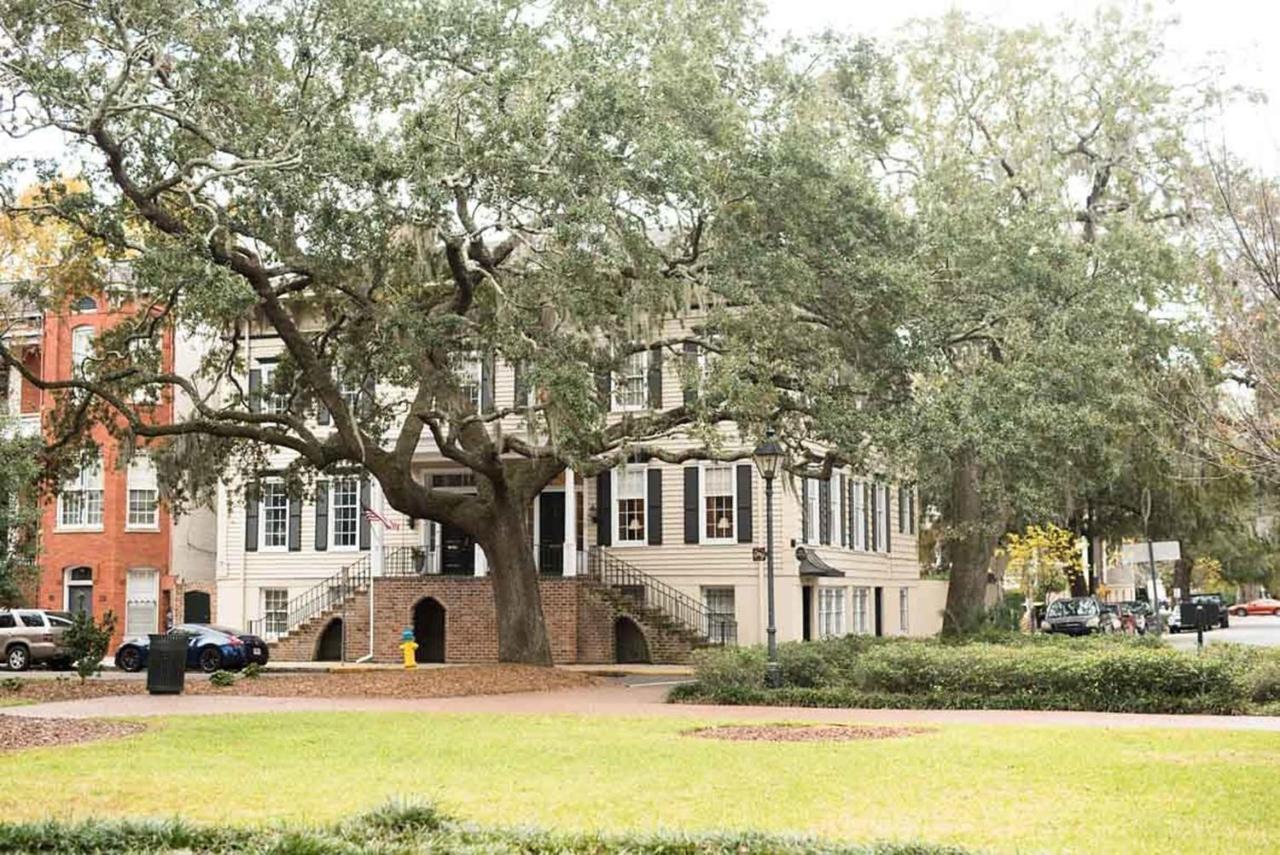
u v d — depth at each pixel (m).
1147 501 41.31
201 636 35.03
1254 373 16.89
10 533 35.53
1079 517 52.12
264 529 42.81
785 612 37.44
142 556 44.72
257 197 23.34
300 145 22.36
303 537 42.25
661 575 38.59
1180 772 12.71
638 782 12.38
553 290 23.08
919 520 54.56
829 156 24.16
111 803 11.22
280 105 23.36
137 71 23.16
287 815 10.59
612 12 24.22
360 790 11.95
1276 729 17.06
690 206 23.16
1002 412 24.34
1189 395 25.72
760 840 8.52
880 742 15.62
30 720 18.84
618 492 39.28
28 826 8.93
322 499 41.06
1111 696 20.88
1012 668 21.59
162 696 24.67
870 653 23.59
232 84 22.61
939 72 33.69
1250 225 16.62
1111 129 33.78
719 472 38.41
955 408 24.48
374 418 30.19
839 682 23.80
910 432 24.08
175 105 23.28
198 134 22.83
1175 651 22.25
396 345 25.12
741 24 25.42
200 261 21.70
